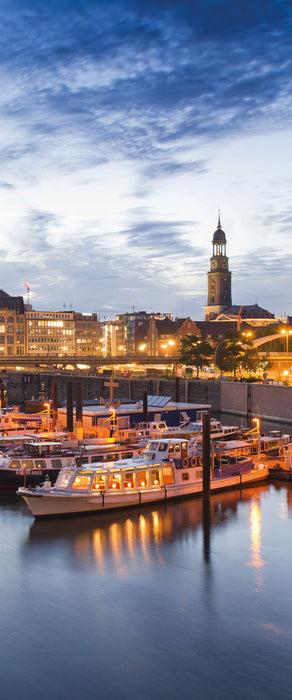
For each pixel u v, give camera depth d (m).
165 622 32.81
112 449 61.88
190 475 54.72
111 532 46.00
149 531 46.25
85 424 87.00
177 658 29.47
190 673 28.28
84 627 32.28
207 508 51.81
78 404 82.62
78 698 26.59
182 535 45.56
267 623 32.72
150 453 54.00
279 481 61.62
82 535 45.34
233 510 51.59
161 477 52.56
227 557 41.62
